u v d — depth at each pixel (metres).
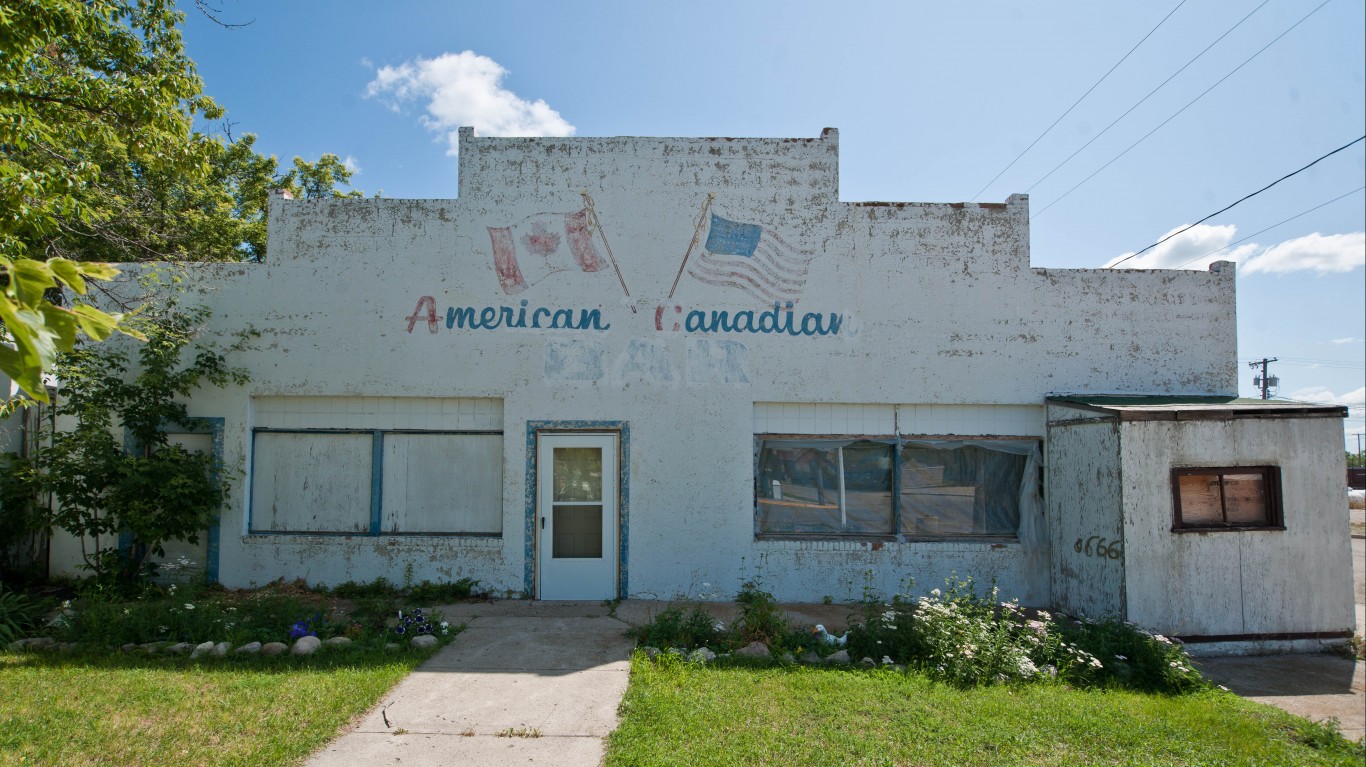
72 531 9.38
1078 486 9.59
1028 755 5.53
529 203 10.45
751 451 10.27
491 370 10.27
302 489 10.40
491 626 8.55
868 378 10.38
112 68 10.07
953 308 10.50
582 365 10.28
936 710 6.24
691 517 10.16
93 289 10.19
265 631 7.61
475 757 5.34
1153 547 8.67
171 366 9.88
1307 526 8.80
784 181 10.54
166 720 5.73
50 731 5.48
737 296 10.41
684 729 5.74
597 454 10.30
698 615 8.14
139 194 13.45
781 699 6.37
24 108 8.62
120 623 7.62
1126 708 6.48
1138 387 10.52
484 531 10.34
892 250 10.52
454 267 10.37
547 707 6.22
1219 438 8.81
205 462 9.85
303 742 5.41
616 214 10.45
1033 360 10.48
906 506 10.53
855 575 10.23
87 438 9.23
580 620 8.88
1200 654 8.59
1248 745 5.77
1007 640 7.55
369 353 10.30
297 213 10.42
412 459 10.42
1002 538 10.52
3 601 8.07
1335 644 8.70
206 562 10.14
